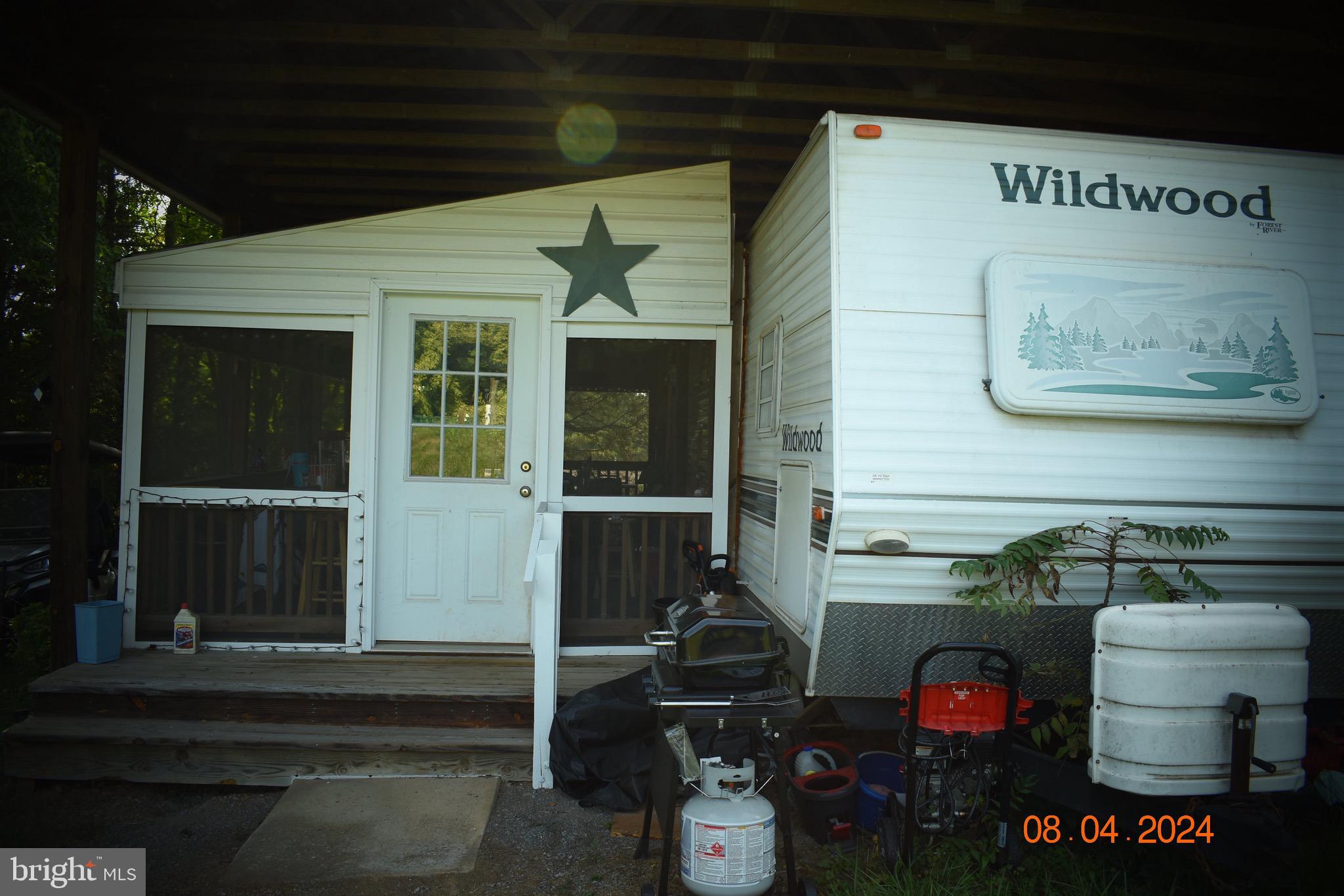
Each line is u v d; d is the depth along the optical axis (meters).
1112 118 5.07
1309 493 3.33
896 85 5.35
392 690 4.10
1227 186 3.41
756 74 4.77
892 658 3.46
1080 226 3.32
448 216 4.87
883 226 3.25
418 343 4.93
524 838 3.50
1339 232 3.44
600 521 4.89
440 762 3.98
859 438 3.13
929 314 3.22
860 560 3.19
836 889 3.03
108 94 4.73
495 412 4.94
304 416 4.82
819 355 3.36
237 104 5.02
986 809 3.18
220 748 3.96
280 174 6.37
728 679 3.07
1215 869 3.09
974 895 2.94
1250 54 4.75
